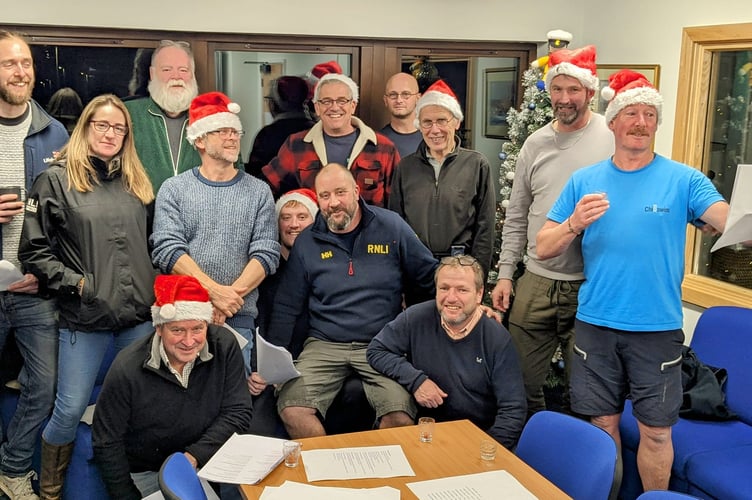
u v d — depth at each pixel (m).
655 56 4.17
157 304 2.57
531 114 4.29
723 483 2.67
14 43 3.08
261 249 3.35
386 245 3.42
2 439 3.40
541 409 3.55
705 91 3.86
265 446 2.36
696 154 3.93
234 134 3.34
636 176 2.68
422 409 3.15
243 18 4.15
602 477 2.10
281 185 4.24
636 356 2.69
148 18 3.99
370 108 4.56
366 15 4.37
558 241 2.73
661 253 2.63
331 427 3.34
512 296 4.35
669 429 2.74
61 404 3.09
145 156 3.91
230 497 2.90
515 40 4.66
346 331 3.39
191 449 2.66
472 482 2.12
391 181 4.14
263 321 3.72
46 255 3.01
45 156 3.28
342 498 1.98
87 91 4.02
